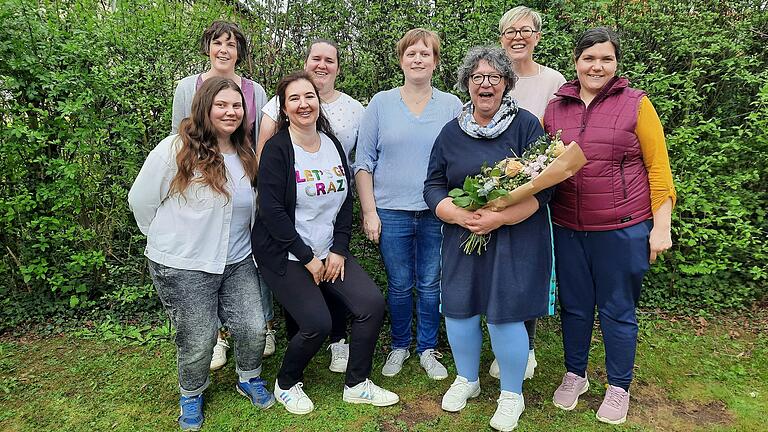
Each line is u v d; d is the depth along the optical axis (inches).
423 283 116.3
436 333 121.2
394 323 120.3
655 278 154.9
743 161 151.1
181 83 119.0
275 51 148.9
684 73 151.6
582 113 95.7
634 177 94.0
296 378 105.5
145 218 94.3
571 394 105.3
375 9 143.0
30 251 143.3
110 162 142.3
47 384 115.0
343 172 105.5
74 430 100.1
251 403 107.2
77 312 145.7
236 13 156.1
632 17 150.6
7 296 147.6
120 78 135.9
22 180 139.9
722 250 147.3
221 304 102.1
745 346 131.1
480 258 95.6
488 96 90.3
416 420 103.0
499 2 144.3
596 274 98.4
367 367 106.4
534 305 92.9
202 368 98.7
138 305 146.3
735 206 140.7
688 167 145.9
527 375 116.4
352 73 147.2
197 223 92.3
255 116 120.4
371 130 111.8
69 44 131.6
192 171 90.4
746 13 154.6
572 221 97.4
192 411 100.6
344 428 100.1
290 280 99.6
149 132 144.6
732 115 154.6
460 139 96.0
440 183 100.4
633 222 94.2
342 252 104.2
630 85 143.2
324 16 148.7
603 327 100.3
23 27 131.5
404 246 114.2
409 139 108.4
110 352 127.9
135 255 151.9
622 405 101.0
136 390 112.7
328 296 114.3
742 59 143.8
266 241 98.9
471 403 107.9
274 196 96.7
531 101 110.8
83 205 141.9
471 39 140.0
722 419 103.3
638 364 122.5
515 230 91.7
